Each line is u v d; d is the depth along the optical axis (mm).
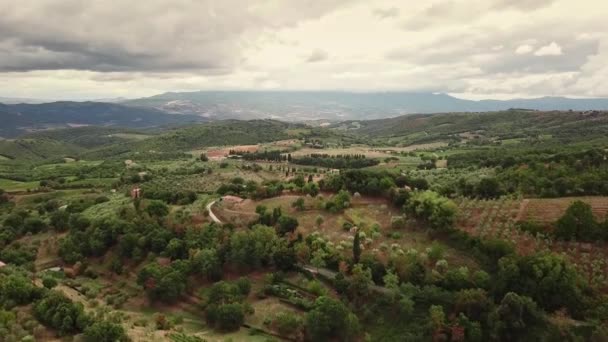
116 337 90812
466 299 97062
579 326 87938
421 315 101875
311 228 146250
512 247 107438
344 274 120875
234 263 132875
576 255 104250
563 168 155875
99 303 122938
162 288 123625
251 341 103250
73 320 96875
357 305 110000
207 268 129875
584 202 116500
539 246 109688
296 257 129500
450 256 116438
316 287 116812
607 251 103312
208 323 113500
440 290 104750
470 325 93750
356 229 138500
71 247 158375
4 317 94688
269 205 170750
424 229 131750
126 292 133000
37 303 102812
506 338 91000
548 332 88500
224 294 116562
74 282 139125
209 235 145250
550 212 122250
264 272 131750
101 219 169750
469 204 138500
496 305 96688
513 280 98250
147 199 199000
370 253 123688
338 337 101500
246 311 113312
